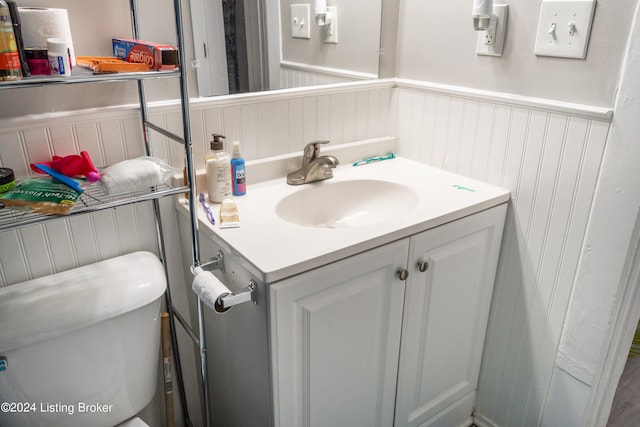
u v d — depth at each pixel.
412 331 1.32
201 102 1.26
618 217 1.16
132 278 1.16
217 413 1.49
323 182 1.42
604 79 1.12
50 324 1.04
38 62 0.87
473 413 1.70
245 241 1.07
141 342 1.18
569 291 1.31
